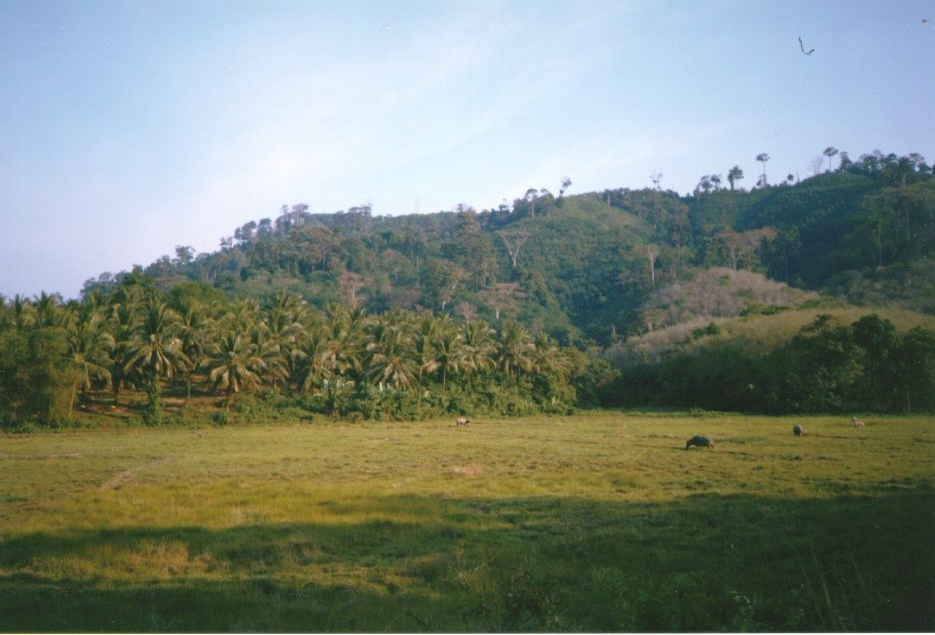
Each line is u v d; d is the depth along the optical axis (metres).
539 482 25.34
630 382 81.88
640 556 13.47
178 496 22.11
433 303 128.62
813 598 9.00
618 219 191.00
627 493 22.39
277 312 72.81
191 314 65.69
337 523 17.56
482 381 74.06
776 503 18.88
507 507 20.14
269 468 31.06
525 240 172.00
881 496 18.39
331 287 133.38
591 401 79.12
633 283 131.00
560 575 12.29
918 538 12.44
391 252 158.25
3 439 47.03
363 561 14.20
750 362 68.00
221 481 25.89
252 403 62.84
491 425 59.53
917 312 57.84
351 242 156.88
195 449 40.28
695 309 102.69
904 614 8.71
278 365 65.81
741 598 9.59
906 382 52.00
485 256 147.88
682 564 12.76
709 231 160.88
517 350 76.44
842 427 45.25
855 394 57.59
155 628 9.95
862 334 56.59
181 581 12.97
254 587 12.43
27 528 17.38
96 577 13.20
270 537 16.19
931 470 22.58
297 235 152.50
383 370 68.12
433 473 28.61
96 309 65.56
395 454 36.62
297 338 71.94
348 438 47.12
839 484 21.25
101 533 16.59
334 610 10.85
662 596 9.34
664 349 85.94
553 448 39.03
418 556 14.43
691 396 74.38
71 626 10.25
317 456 35.94
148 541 15.59
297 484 24.61
